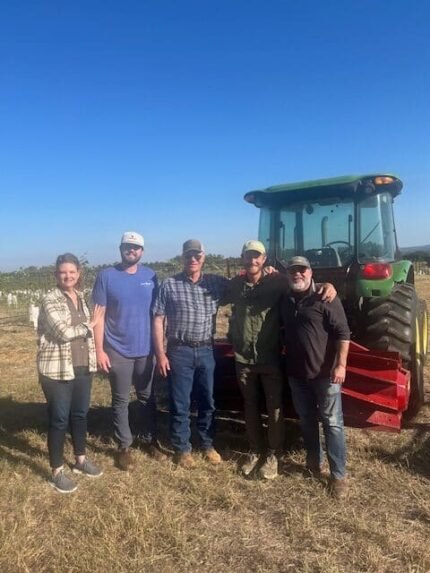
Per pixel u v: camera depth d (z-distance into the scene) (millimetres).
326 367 3932
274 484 4117
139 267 4656
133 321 4496
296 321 3980
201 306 4414
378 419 4230
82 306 4273
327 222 5328
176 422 4504
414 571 2947
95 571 3021
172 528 3432
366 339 4957
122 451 4516
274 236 5578
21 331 13180
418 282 24453
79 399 4285
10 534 3373
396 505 3719
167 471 4371
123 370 4492
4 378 7961
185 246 4391
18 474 4340
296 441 4945
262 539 3365
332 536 3346
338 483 3889
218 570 3068
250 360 4273
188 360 4445
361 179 5012
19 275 27547
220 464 4492
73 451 4531
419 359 5355
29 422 5719
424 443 4734
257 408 4438
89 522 3518
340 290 5074
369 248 5152
